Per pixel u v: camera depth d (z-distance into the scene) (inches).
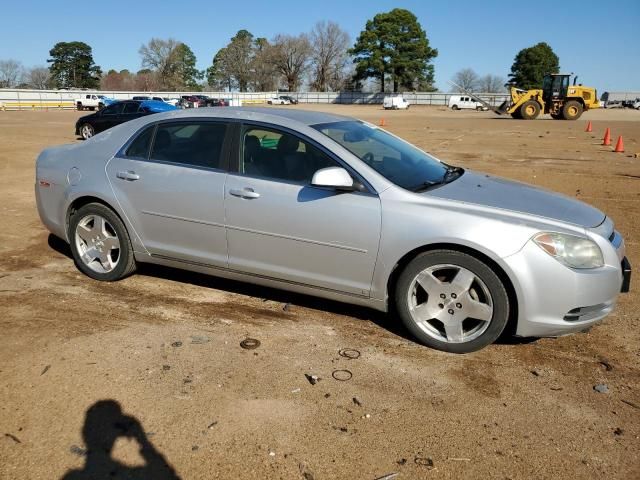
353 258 152.8
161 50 4387.3
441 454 108.1
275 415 118.9
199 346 148.3
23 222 277.1
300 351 147.1
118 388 127.4
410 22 3607.3
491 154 612.1
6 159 526.3
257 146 165.6
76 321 162.1
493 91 3969.0
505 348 151.3
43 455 105.5
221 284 193.9
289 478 100.9
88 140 198.4
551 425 117.9
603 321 168.7
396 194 148.9
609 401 126.9
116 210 184.2
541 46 3806.6
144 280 196.5
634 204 334.6
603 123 1286.9
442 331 151.2
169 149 178.7
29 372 133.5
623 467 105.4
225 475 101.3
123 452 106.6
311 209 154.6
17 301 175.8
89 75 4323.3
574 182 418.0
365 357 144.8
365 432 114.1
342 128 174.4
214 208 167.8
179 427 114.2
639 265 219.9
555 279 136.8
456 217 142.5
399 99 2736.2
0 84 3924.7
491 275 139.9
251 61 4345.5
